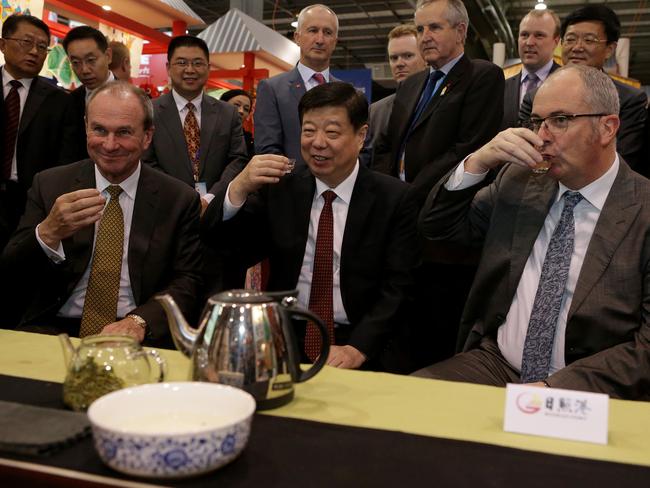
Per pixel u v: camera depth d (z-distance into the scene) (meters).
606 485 0.88
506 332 1.93
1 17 3.99
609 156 1.82
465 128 2.94
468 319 2.05
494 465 0.93
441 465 0.92
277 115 3.51
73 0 4.86
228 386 1.04
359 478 0.86
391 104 3.56
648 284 1.71
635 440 1.07
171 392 0.98
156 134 3.77
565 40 3.35
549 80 1.83
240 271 2.55
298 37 3.63
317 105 2.14
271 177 2.14
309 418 1.12
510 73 4.73
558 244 1.84
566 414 1.07
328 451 0.96
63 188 2.32
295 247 2.25
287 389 1.18
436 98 3.00
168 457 0.81
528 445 1.03
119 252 2.27
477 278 2.00
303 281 2.28
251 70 6.69
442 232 2.17
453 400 1.25
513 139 1.87
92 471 0.85
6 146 3.65
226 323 1.14
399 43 4.45
